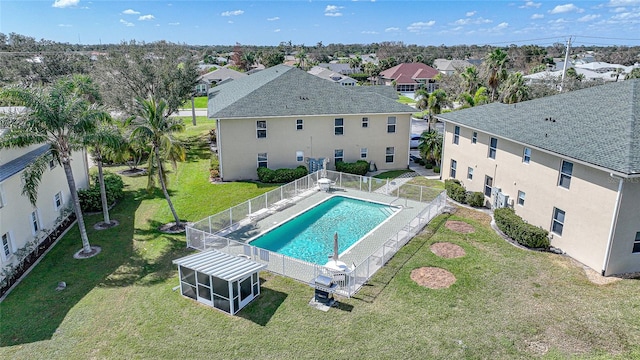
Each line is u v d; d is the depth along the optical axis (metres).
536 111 23.84
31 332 13.88
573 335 13.16
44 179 21.61
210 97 40.56
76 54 65.19
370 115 32.53
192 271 15.38
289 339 13.29
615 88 20.95
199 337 13.49
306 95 32.84
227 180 31.64
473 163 26.75
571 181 18.20
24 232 19.27
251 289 15.43
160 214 24.77
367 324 13.93
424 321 14.02
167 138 20.95
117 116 39.91
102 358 12.61
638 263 16.98
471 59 121.81
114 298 15.86
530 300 15.12
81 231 19.45
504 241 20.36
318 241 21.27
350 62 124.50
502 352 12.49
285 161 32.16
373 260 17.89
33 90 17.52
